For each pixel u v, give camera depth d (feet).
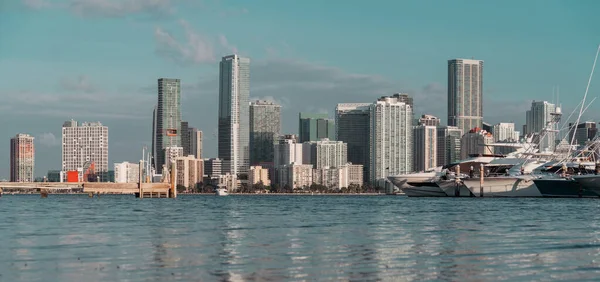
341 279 175.22
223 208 619.67
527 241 263.08
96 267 194.08
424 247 241.96
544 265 197.06
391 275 180.86
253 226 349.20
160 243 257.55
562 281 172.35
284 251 230.89
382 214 472.44
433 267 193.88
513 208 549.95
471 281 172.55
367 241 264.31
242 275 180.75
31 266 196.13
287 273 183.73
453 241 263.49
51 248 240.32
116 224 366.02
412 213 481.87
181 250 233.96
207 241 265.34
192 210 564.71
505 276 179.32
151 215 468.75
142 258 212.64
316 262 203.82
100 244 253.85
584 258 211.41
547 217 419.13
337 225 354.95
